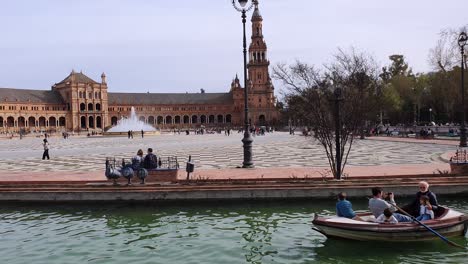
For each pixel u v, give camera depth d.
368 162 32.81
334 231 14.42
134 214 19.80
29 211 20.77
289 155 41.22
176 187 21.91
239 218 18.64
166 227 17.41
